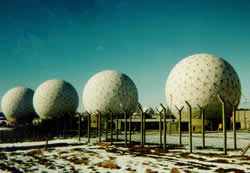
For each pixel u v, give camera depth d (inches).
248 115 1830.7
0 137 1149.1
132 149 610.2
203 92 1547.7
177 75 1685.5
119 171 351.3
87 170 361.1
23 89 2694.4
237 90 1640.0
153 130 1619.1
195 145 703.7
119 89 2011.6
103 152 567.5
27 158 491.5
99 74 2177.7
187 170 345.7
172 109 1711.4
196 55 1759.4
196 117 1581.0
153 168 367.9
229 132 1341.0
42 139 1014.4
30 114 2674.7
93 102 1998.0
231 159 443.5
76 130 1608.0
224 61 1696.6
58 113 2185.0
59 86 2226.9
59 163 426.3
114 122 1722.4
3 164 418.0
